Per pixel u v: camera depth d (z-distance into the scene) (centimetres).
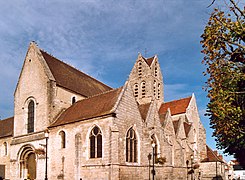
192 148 5881
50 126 4288
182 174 5094
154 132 4366
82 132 3875
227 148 3189
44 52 5141
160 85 7456
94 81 6097
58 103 4594
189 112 6769
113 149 3488
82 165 3747
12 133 5344
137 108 4138
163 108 7150
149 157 4088
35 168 4494
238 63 1864
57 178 3978
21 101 4981
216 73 1866
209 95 1895
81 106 4369
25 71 5050
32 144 4516
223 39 1816
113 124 3588
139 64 7331
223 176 6206
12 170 4734
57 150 4109
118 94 3975
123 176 3622
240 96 1852
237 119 1789
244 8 1783
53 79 4609
